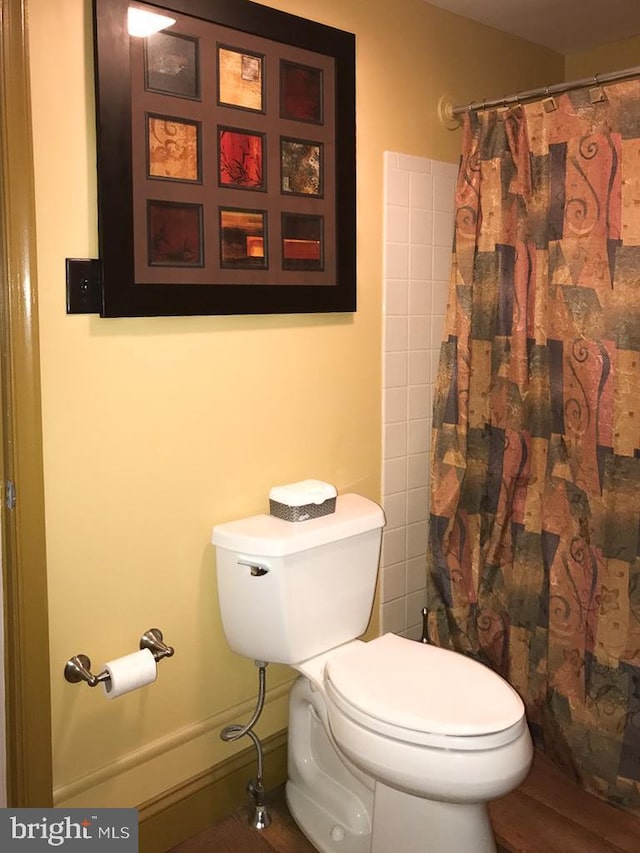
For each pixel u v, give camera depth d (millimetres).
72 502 1660
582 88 2176
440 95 2365
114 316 1638
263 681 1938
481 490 2361
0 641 1647
